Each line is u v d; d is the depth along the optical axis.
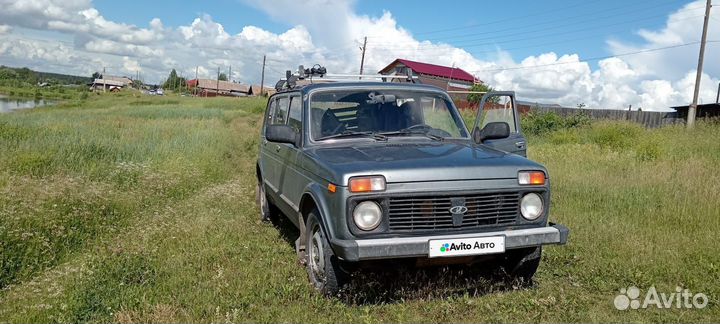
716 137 15.25
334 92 5.40
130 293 4.48
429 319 4.08
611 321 4.00
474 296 4.45
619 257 5.45
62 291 4.51
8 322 3.98
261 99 58.47
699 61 24.64
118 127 18.28
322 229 4.35
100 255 5.48
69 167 9.45
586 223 6.79
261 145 7.64
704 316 4.06
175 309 4.20
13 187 7.07
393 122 5.24
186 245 6.02
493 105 10.22
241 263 5.38
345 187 3.96
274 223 7.20
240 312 4.14
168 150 12.42
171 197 8.52
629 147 14.48
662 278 4.89
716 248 5.55
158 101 58.72
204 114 32.50
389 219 3.98
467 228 4.11
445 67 58.66
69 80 191.75
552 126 21.38
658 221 6.77
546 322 3.99
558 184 9.24
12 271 5.03
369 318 4.00
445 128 5.37
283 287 4.62
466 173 4.11
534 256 4.61
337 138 5.06
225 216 7.40
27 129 14.18
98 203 7.08
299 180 5.04
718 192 7.68
